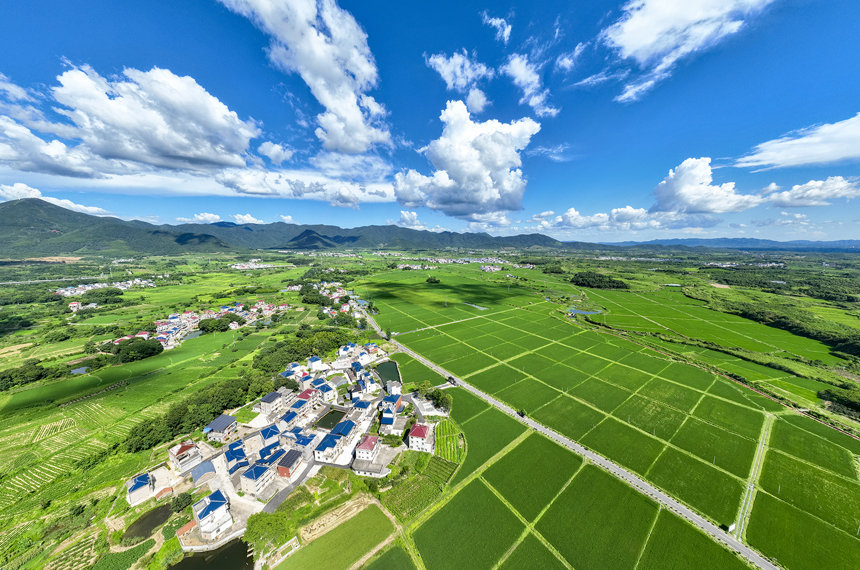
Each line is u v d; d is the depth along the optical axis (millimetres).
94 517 78688
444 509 80812
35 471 93750
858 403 121688
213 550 71750
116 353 175625
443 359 173125
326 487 89125
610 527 75625
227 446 100500
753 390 138375
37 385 142500
